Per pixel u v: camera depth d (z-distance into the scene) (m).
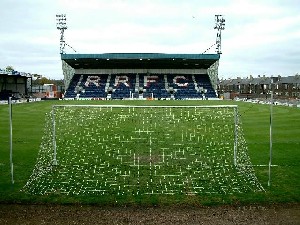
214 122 20.84
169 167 13.23
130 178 11.95
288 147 17.23
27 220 8.64
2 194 10.41
